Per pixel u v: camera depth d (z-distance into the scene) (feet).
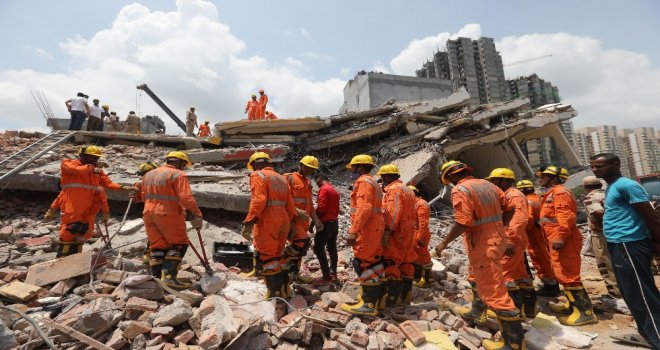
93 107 40.16
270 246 12.67
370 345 10.55
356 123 44.70
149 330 9.72
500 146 49.19
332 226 16.15
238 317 10.62
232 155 33.50
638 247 10.40
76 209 14.79
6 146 30.14
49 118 41.81
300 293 14.49
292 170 37.17
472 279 13.39
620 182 10.88
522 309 13.44
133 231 19.40
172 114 65.51
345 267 19.02
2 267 14.96
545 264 16.81
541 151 120.16
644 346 11.57
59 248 14.67
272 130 40.45
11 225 19.63
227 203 23.30
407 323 11.91
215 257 17.37
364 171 13.79
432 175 41.14
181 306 10.43
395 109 46.50
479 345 11.37
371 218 12.59
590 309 13.74
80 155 15.60
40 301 10.94
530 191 17.11
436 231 29.96
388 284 14.20
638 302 10.34
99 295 11.14
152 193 13.08
